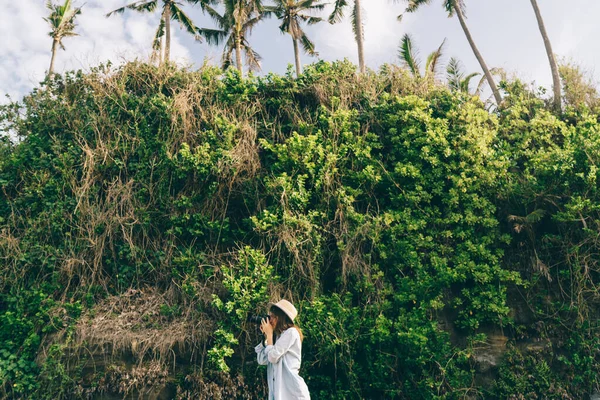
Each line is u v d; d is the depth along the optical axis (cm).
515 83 1072
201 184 892
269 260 829
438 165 895
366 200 897
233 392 733
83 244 848
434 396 734
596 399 766
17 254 836
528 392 764
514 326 812
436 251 843
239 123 930
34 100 994
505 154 920
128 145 932
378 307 788
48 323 783
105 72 1003
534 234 874
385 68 1064
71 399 706
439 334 767
